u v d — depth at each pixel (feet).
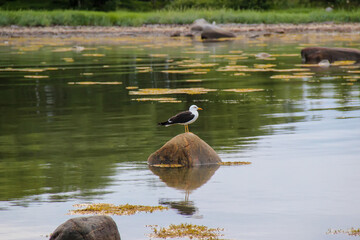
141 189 33.19
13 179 35.70
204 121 53.93
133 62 109.70
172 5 298.15
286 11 282.97
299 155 40.50
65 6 289.12
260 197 31.30
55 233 24.31
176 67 99.81
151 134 48.62
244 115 56.54
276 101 64.69
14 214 29.17
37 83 81.46
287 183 33.78
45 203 30.91
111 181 34.99
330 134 47.09
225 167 37.78
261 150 42.24
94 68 100.22
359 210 29.01
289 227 26.94
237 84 78.79
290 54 122.42
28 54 128.16
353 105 60.90
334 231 26.40
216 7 284.20
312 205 29.84
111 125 52.60
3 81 83.87
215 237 25.89
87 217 24.77
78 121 54.75
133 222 27.86
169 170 37.45
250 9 283.59
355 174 35.40
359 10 266.98
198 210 29.43
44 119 56.08
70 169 37.96
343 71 92.38
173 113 58.18
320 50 107.34
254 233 26.30
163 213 29.07
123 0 314.76
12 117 57.31
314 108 59.67
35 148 44.29
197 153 38.86
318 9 284.61
